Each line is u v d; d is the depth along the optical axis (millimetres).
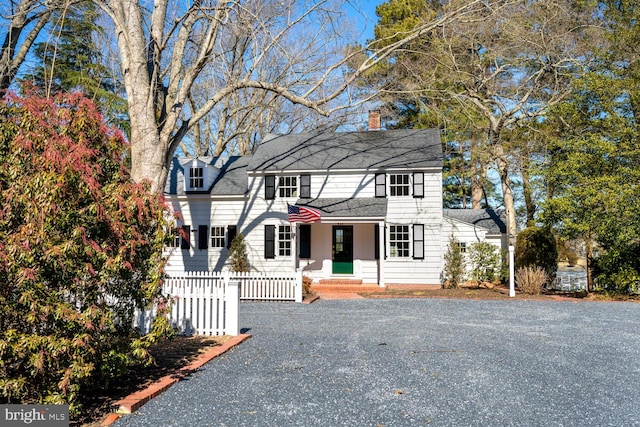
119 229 4793
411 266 19766
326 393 5316
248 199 21234
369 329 9609
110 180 5289
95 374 4742
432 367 6516
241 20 12305
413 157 20531
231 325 8680
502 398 5211
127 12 12570
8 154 4441
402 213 20016
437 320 10914
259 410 4750
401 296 16484
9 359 4090
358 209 19391
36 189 4168
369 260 20281
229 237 21234
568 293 17094
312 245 20625
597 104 16688
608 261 15531
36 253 4051
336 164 20812
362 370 6328
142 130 12422
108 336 4953
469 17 14812
